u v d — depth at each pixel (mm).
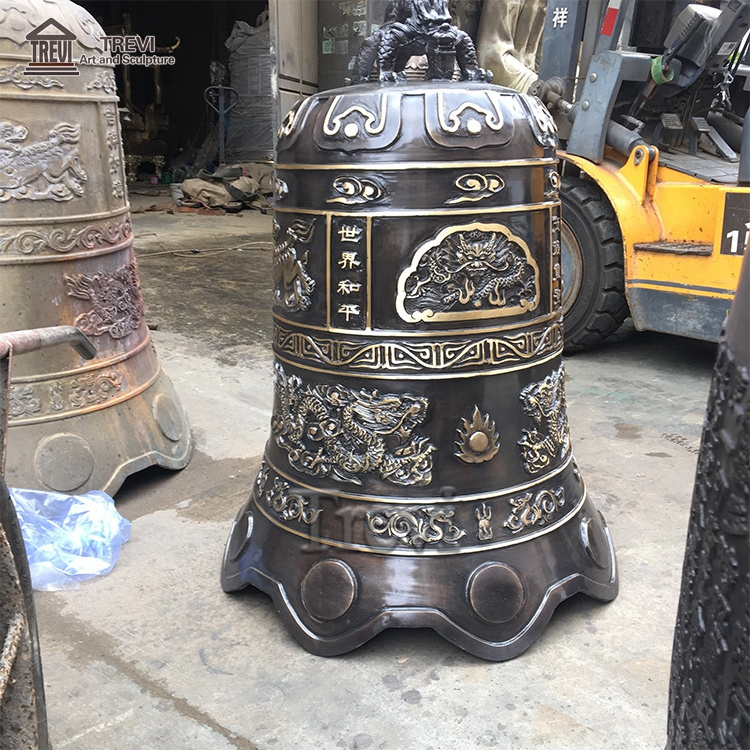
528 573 1668
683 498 2393
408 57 1692
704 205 3438
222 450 2732
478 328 1586
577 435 2896
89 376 2311
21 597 1035
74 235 2254
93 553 2020
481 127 1503
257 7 11711
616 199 3525
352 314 1589
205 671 1630
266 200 9086
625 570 1990
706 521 768
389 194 1509
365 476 1657
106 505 2143
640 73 3674
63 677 1607
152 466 2602
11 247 2148
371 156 1501
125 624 1783
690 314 3400
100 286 2357
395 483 1641
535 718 1492
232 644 1716
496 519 1662
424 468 1627
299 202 1622
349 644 1627
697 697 798
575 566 1749
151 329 4031
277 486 1808
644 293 3527
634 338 4281
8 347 1058
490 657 1626
